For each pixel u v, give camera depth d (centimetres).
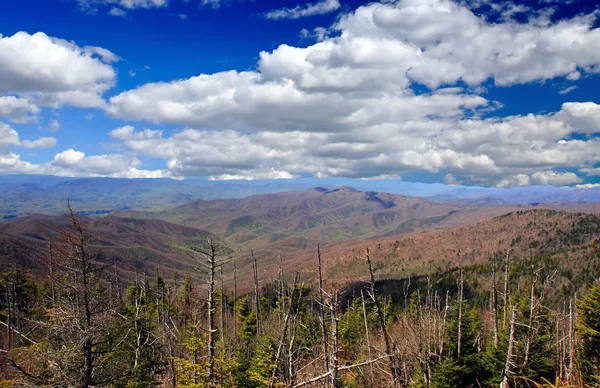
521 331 2620
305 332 3086
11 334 3369
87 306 1984
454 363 2839
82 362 1958
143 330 2873
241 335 4547
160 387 2850
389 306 5356
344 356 3484
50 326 1948
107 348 2236
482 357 2972
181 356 2923
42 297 4697
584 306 2953
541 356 2620
